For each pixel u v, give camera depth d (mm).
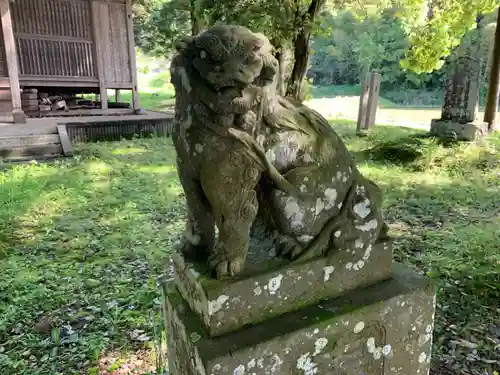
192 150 1354
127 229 3861
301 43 3422
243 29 1275
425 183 5297
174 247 1717
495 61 7801
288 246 1541
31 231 3855
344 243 1584
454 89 7508
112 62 9992
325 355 1504
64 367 2113
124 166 6137
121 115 9914
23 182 4996
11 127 7719
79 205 4500
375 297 1608
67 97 10711
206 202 1507
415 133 8219
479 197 4738
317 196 1521
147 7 14031
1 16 8047
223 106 1263
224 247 1425
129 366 2115
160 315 2506
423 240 3598
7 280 2959
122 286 2865
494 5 6598
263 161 1362
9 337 2359
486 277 2928
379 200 1701
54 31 9273
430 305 1743
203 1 2424
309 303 1558
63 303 2684
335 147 1586
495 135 7762
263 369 1378
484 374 2055
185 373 1521
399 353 1710
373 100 9031
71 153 6922
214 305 1354
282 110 1493
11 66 8227
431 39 6883
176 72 1335
